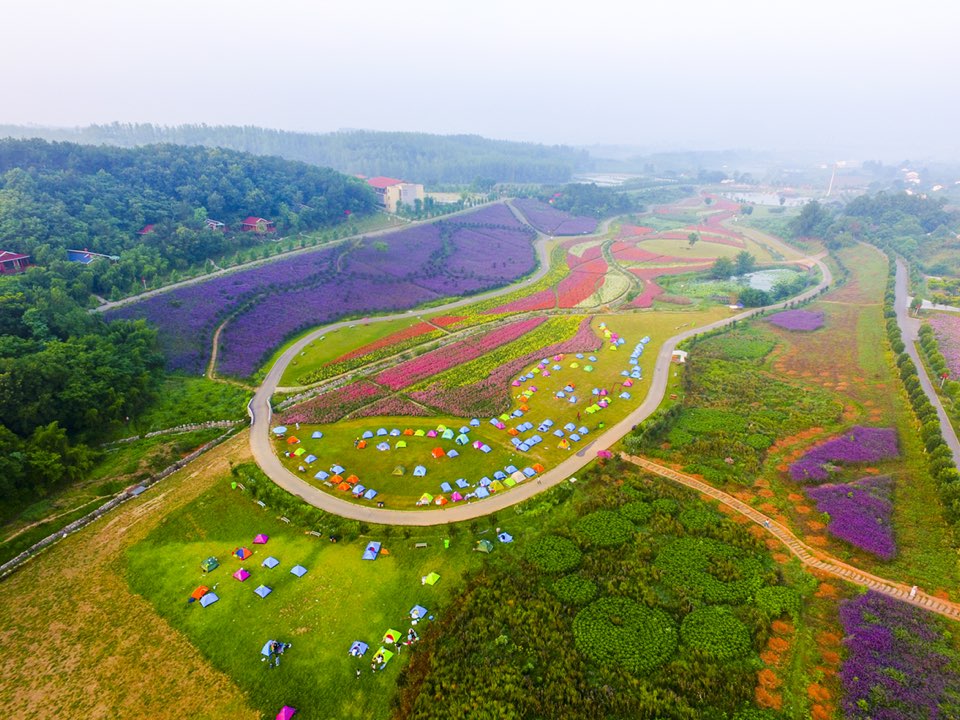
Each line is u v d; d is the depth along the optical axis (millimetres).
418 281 174125
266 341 127250
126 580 63094
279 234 191750
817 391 107062
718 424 95062
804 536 68688
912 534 67312
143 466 82062
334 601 60188
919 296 164125
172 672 52812
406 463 83250
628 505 74500
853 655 52312
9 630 57125
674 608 59500
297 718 48750
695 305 168000
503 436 91250
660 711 48656
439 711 48812
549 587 62375
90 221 152750
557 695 50062
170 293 132125
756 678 51625
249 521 72125
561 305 165625
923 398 96000
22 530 68688
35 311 99250
